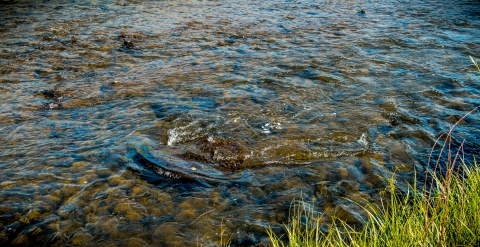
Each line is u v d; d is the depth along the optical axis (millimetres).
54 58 5488
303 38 6254
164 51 5742
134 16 7656
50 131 3887
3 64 5277
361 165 3451
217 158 3529
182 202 3121
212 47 5895
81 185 3266
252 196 3172
